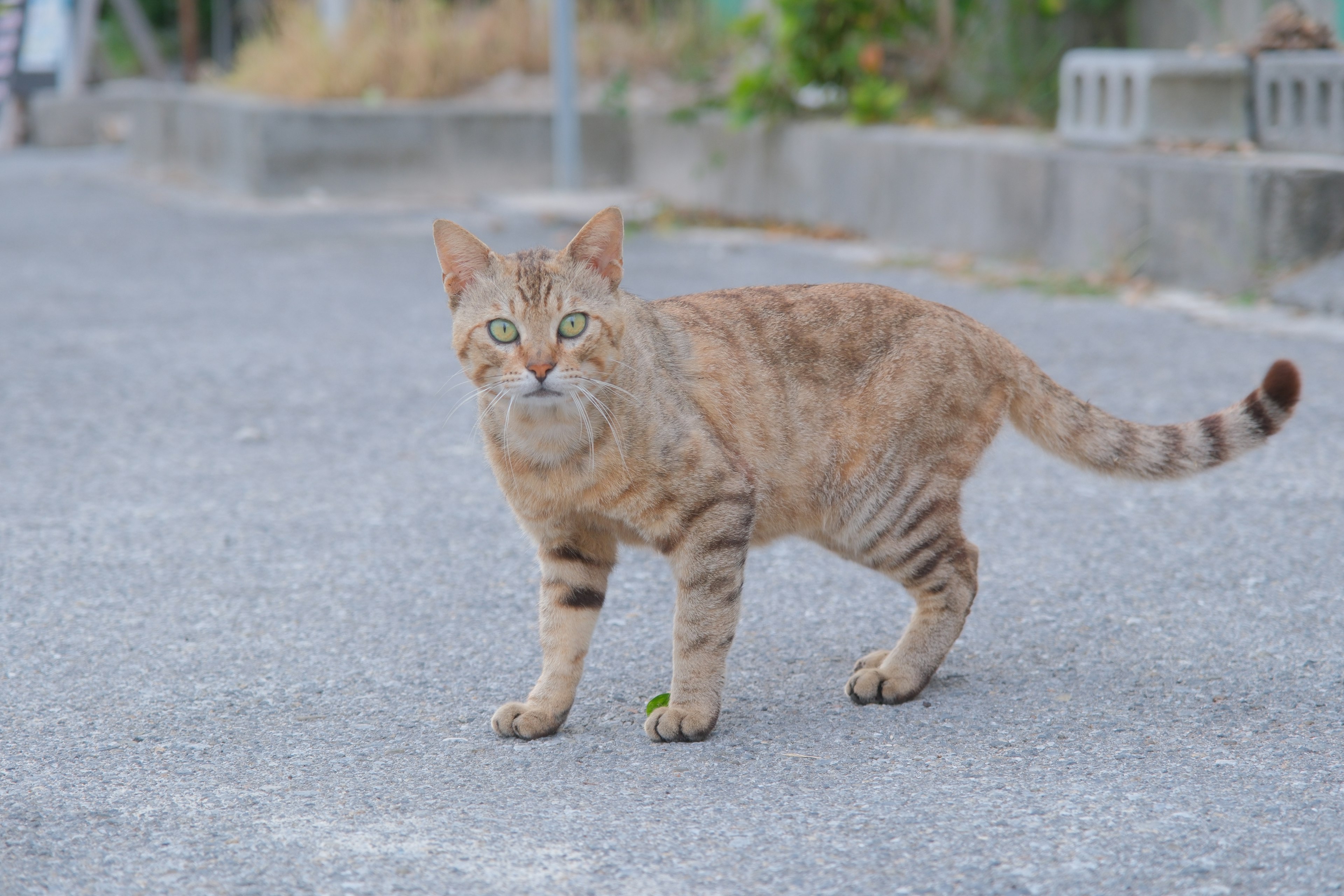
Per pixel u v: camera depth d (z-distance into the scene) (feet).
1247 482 18.54
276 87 52.90
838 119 41.73
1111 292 29.96
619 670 13.55
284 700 12.85
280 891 9.35
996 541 16.89
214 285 34.01
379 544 17.17
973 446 13.12
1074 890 9.11
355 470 20.18
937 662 12.91
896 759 11.34
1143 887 9.12
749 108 42.83
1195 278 29.55
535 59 52.19
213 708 12.65
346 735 12.08
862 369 12.82
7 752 11.69
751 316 12.92
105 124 73.67
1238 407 13.38
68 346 27.73
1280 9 31.48
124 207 48.42
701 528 11.86
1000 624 14.42
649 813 10.41
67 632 14.48
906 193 37.32
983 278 32.04
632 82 51.52
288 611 15.11
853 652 13.92
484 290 11.98
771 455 12.57
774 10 45.83
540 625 12.92
